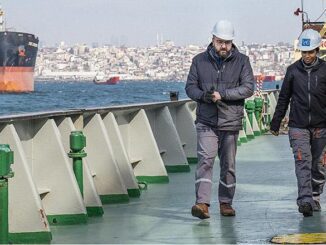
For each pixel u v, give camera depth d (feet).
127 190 43.52
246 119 89.10
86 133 41.27
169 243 29.96
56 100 391.65
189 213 37.50
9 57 393.70
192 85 35.86
